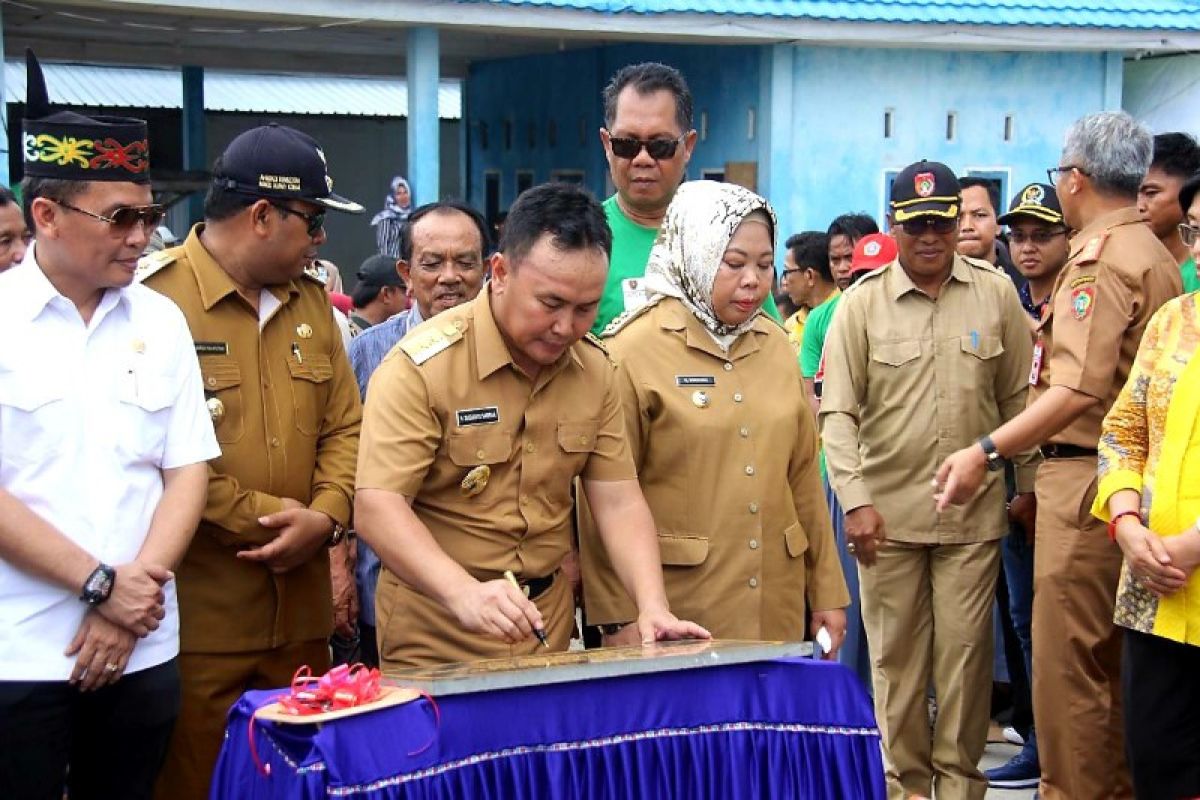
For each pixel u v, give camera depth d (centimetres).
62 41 1316
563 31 1104
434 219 443
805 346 653
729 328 371
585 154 1358
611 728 267
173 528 313
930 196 462
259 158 351
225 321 358
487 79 1520
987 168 1270
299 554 360
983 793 477
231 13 1016
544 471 321
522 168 1468
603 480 335
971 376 471
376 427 308
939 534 466
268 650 365
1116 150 422
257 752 257
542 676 258
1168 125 1341
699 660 274
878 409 477
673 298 373
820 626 388
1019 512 486
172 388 319
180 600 354
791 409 375
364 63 1488
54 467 297
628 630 350
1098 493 377
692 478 364
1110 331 410
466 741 253
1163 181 479
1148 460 369
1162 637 361
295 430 367
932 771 485
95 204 296
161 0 970
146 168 308
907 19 1160
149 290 326
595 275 298
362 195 1841
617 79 425
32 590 294
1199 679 362
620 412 340
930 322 474
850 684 286
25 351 296
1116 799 438
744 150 1223
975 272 482
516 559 320
